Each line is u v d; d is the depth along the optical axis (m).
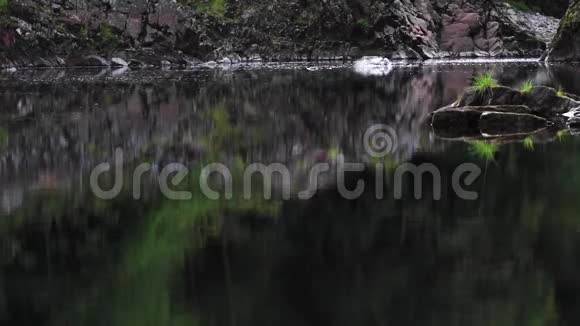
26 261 4.90
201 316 3.71
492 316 3.68
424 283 4.17
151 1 40.19
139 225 5.93
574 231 5.45
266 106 17.69
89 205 6.82
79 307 3.98
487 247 5.02
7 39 36.16
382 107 17.50
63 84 25.31
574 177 7.96
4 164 9.48
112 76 30.16
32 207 6.74
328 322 3.62
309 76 29.39
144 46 39.84
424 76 28.73
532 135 12.16
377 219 5.97
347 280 4.34
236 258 4.84
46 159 9.91
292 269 4.51
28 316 3.83
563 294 3.99
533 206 6.37
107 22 39.31
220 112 16.36
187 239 5.38
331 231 5.57
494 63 40.06
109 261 4.85
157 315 3.82
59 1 38.72
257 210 6.40
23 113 16.23
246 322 3.67
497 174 8.23
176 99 19.52
